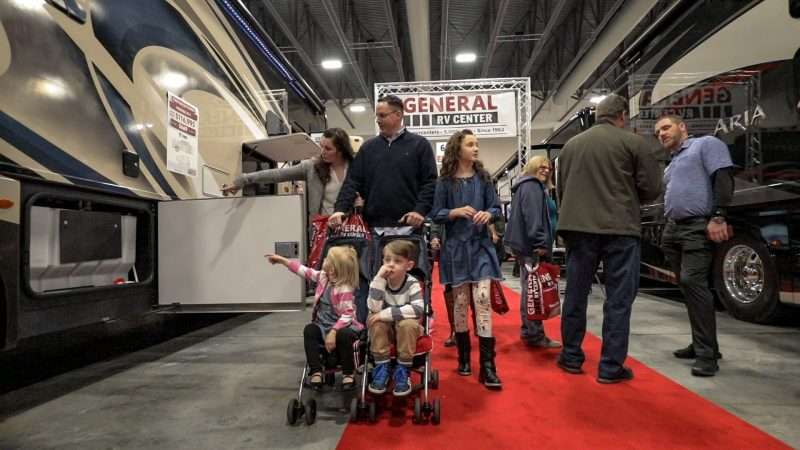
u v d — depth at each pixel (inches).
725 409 82.7
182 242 120.6
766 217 138.6
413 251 86.2
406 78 576.4
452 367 114.0
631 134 100.6
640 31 388.5
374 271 90.9
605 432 74.5
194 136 135.6
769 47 126.2
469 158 104.0
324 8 340.5
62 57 89.0
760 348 122.4
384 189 96.9
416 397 87.4
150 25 118.0
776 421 77.5
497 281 102.3
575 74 470.3
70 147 89.7
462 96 277.3
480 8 379.2
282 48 455.5
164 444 72.8
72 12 91.9
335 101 608.4
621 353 98.0
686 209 104.9
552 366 113.0
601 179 99.3
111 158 100.8
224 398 94.2
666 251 118.2
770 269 140.2
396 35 405.7
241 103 167.2
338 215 94.8
